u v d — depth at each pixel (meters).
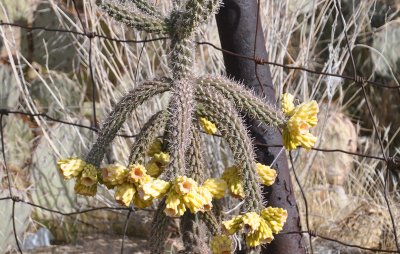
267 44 3.07
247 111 1.43
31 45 3.65
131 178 1.29
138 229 3.33
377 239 3.15
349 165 3.63
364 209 3.26
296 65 3.33
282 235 1.96
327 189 3.39
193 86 1.42
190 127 1.38
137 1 1.50
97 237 3.33
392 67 3.91
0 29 3.15
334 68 3.27
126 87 3.27
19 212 3.19
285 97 1.47
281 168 1.94
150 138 1.42
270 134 1.87
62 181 3.39
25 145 3.45
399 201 3.43
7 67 3.49
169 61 1.46
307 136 1.37
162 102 3.11
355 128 3.90
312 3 3.68
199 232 1.49
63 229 3.36
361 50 3.96
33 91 3.57
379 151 3.79
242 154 1.38
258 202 1.34
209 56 3.24
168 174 1.31
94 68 3.31
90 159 1.38
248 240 1.31
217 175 3.05
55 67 3.66
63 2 3.70
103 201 3.29
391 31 3.93
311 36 3.42
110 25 3.12
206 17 1.39
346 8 3.91
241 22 1.86
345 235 3.15
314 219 3.22
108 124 1.41
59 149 3.37
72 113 3.52
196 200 1.25
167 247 2.77
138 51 3.24
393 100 3.91
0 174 3.30
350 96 4.02
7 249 3.15
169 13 1.48
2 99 3.49
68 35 3.64
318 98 3.75
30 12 3.65
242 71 1.89
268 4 3.09
